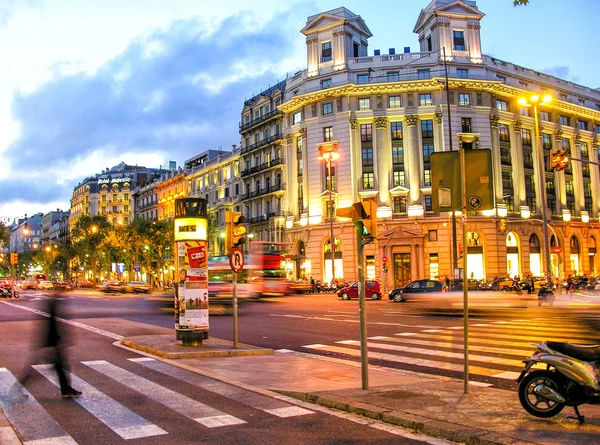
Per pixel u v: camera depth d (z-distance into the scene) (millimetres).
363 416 7355
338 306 30531
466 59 56281
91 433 6648
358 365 11609
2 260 91375
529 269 56875
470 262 54000
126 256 83812
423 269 53094
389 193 54812
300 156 59906
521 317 21391
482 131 55594
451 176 8195
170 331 18312
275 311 27172
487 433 6156
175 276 14297
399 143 55594
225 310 28250
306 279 52500
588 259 64562
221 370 10930
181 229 14109
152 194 104188
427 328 18125
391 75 56031
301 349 14312
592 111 67562
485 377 10078
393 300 34562
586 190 67188
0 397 8586
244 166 72312
